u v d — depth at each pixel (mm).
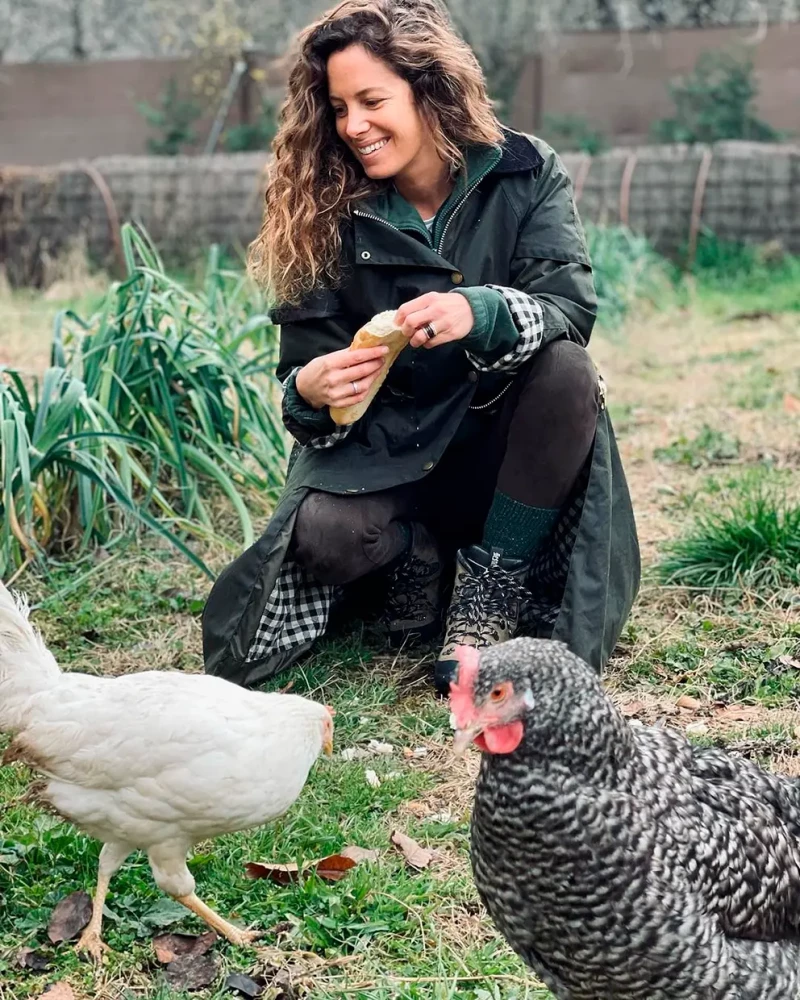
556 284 3742
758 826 2430
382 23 3527
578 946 2291
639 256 10828
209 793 2725
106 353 5293
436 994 2701
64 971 2828
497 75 14586
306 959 2859
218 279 6711
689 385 7773
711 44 14508
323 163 3730
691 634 4305
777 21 14711
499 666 2219
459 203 3768
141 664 4250
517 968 2818
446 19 3750
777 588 4535
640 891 2227
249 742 2754
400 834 3238
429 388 3775
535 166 3807
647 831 2248
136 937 2934
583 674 2264
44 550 4969
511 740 2223
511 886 2309
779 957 2406
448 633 3922
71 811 2828
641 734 2543
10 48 17250
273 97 14859
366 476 3770
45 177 12070
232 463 5223
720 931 2326
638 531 5227
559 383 3623
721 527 4852
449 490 4102
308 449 3895
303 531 3754
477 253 3789
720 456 6188
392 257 3736
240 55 14727
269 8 15430
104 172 12203
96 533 5094
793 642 4207
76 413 5051
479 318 3418
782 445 6246
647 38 14633
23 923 2961
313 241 3744
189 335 5488
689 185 11992
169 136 14711
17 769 3570
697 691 3965
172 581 4840
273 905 3018
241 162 12211
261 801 2787
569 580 3641
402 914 2988
